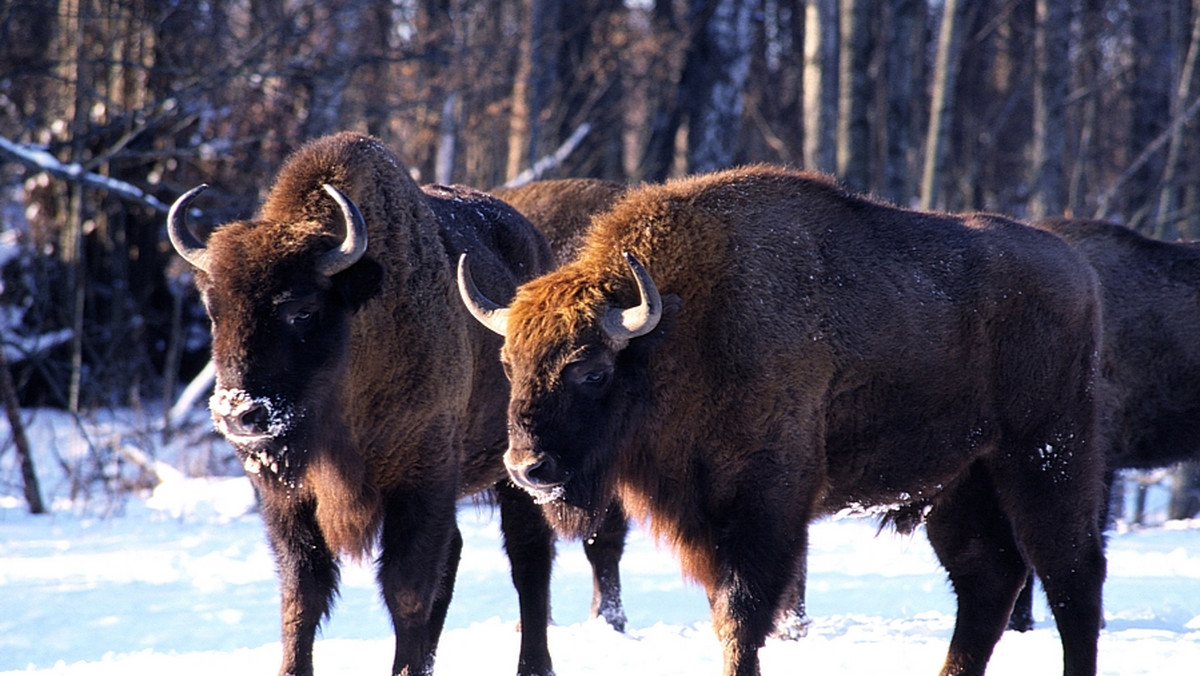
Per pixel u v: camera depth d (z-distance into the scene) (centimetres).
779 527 1870
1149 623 2552
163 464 5359
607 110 9806
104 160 5112
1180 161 8600
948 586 3086
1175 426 3222
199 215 5244
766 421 1866
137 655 2320
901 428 2005
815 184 2067
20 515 4772
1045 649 2336
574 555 3734
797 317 1914
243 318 1845
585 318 1814
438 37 7125
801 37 11312
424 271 2116
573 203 2958
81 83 5575
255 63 5634
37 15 5991
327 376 1912
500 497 2312
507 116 8306
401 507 2042
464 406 2167
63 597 3044
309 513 1975
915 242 2072
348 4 6147
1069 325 2103
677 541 1927
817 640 2416
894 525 2192
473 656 2309
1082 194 9025
